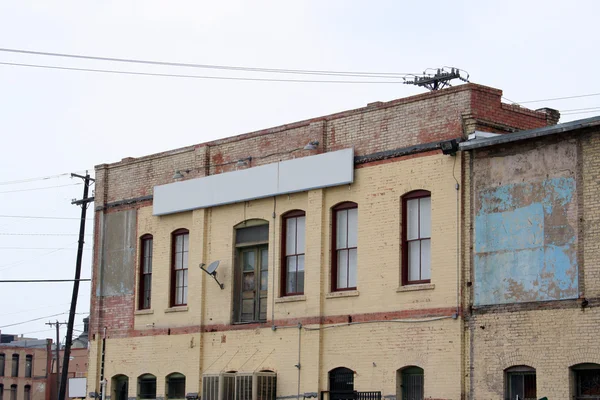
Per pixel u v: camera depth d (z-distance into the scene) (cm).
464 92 2519
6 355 9275
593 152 2273
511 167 2411
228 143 3158
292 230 2931
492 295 2405
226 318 3059
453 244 2492
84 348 8356
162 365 3225
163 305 3269
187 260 3244
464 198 2488
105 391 3416
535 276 2333
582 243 2262
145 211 3400
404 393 2566
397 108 2677
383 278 2638
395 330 2586
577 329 2241
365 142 2742
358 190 2736
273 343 2894
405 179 2623
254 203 3039
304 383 2777
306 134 2902
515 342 2345
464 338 2442
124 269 3447
